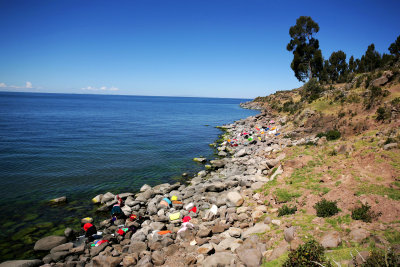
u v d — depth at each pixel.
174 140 48.06
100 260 12.27
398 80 29.59
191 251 12.38
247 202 17.55
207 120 87.06
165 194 21.88
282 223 12.40
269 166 23.98
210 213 16.36
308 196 14.79
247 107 153.25
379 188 12.98
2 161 30.20
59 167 29.02
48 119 74.88
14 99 191.38
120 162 31.98
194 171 29.36
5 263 11.88
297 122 40.44
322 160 19.73
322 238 9.95
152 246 13.16
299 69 69.56
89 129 58.03
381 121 24.61
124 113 108.56
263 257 10.05
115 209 17.36
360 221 10.79
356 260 7.98
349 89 37.59
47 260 12.67
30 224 16.83
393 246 8.10
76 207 19.64
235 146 41.16
